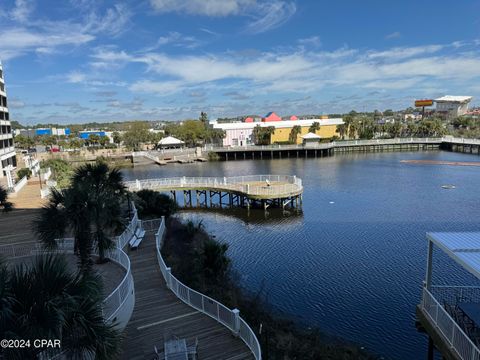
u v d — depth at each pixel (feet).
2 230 67.31
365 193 120.78
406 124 335.47
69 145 357.00
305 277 59.57
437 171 162.20
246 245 75.15
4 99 173.99
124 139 358.84
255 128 283.18
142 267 52.34
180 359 28.58
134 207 74.08
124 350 32.55
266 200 104.47
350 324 46.14
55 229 40.63
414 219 89.20
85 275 21.25
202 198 127.03
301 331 43.98
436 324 32.27
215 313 37.52
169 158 239.71
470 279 55.83
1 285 16.84
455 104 612.29
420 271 59.82
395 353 40.65
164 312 39.29
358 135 308.19
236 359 31.27
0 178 148.05
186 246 66.85
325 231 82.58
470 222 85.46
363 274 59.72
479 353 25.63
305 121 305.53
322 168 184.34
